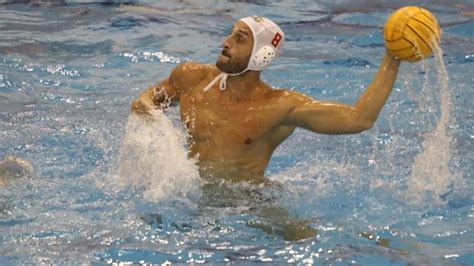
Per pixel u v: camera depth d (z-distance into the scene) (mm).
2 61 27141
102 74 26453
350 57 28828
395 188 17750
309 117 16172
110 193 16750
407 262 14523
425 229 15867
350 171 18766
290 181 17953
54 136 20625
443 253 14883
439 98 24375
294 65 27734
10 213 15836
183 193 16578
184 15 34312
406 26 15805
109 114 22641
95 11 34406
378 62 28375
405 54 15883
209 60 28281
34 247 14570
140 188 16906
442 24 33500
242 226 15555
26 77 25750
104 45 29609
